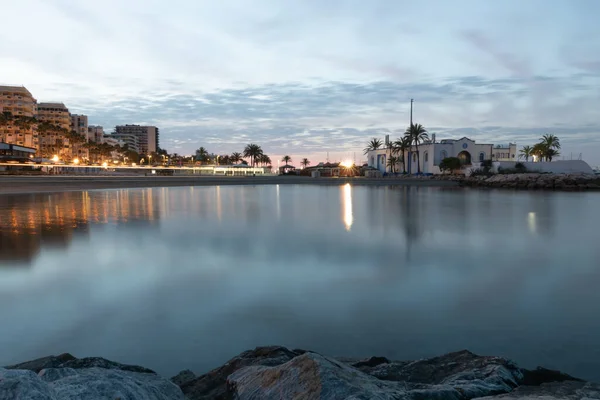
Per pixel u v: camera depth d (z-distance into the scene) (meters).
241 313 8.39
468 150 108.00
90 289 10.07
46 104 163.75
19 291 9.86
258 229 20.86
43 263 12.84
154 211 29.98
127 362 6.34
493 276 11.29
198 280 10.91
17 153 94.31
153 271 11.88
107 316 8.23
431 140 114.62
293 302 9.12
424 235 19.06
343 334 7.36
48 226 21.36
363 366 5.59
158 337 7.26
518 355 6.45
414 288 10.20
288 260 13.44
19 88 143.75
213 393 4.64
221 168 139.25
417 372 5.11
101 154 160.38
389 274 11.57
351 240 17.52
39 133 133.25
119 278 11.09
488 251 15.04
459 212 30.25
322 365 3.96
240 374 4.59
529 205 36.97
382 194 54.16
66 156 140.38
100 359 5.42
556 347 6.73
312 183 86.75
